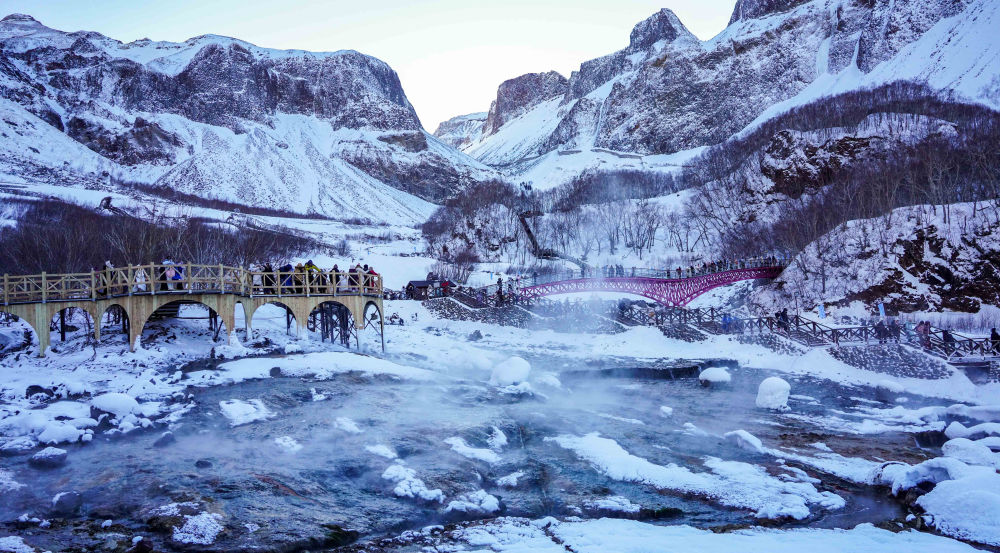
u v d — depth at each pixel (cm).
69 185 16538
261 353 3297
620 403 3156
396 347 4150
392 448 2128
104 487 1716
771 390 3119
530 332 5200
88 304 3200
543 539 1534
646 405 3123
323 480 1850
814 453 2309
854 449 2372
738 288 7812
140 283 3147
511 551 1449
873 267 6419
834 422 2827
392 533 1584
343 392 2842
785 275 7169
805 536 1568
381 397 2812
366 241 14825
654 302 6919
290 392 2750
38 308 3117
